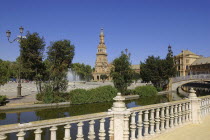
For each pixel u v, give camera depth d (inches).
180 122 388.5
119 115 255.9
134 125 280.4
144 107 299.9
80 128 222.8
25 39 1131.9
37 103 943.7
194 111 425.1
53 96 1006.4
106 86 1210.6
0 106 832.9
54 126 200.8
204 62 3619.6
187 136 327.3
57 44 1323.8
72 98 1029.8
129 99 1382.9
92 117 233.0
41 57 1191.6
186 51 4072.3
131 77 1520.7
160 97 1556.3
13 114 772.0
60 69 1288.1
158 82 2074.3
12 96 1165.1
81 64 4520.2
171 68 2031.3
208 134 336.8
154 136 318.3
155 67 2012.8
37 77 1173.1
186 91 2276.1
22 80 3189.0
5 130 166.9
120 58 1491.1
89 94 1084.5
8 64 2775.6
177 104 381.7
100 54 4603.8
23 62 1176.8
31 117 724.7
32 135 454.0
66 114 801.6
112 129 258.4
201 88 2517.2
